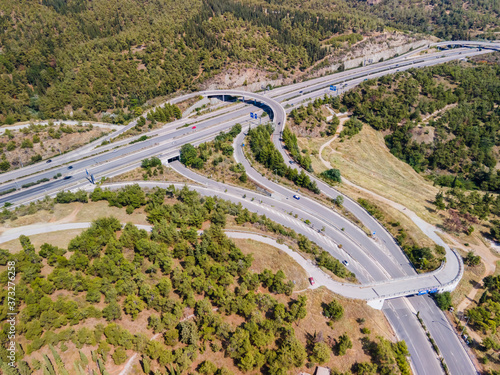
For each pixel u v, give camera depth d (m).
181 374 85.00
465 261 145.38
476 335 118.62
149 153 197.25
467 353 112.69
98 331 84.69
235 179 181.38
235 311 101.56
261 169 191.88
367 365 96.75
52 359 79.50
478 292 134.62
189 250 116.19
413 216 168.88
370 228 156.25
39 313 86.25
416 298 128.88
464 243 154.88
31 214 137.88
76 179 173.88
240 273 115.19
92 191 162.75
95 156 196.00
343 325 109.12
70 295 95.12
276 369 88.75
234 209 148.12
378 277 131.50
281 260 126.25
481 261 147.12
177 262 116.62
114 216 139.00
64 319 86.12
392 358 99.88
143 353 85.75
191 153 191.00
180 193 154.00
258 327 99.50
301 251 133.25
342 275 126.56
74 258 102.81
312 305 113.38
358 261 137.75
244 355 90.31
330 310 109.25
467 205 173.50
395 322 118.69
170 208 138.75
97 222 121.31
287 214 158.88
